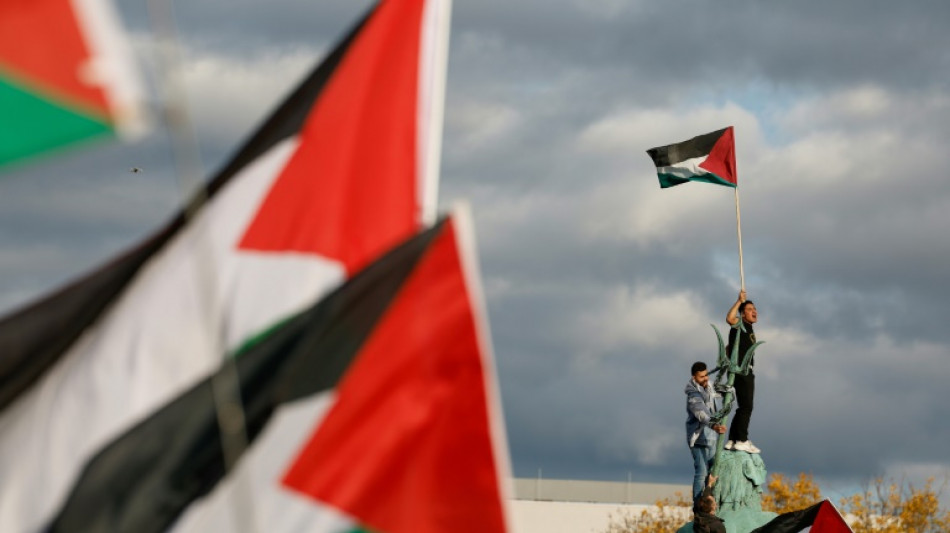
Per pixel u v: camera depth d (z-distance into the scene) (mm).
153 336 12078
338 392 10438
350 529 10305
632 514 65312
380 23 13797
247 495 10453
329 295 10539
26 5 7812
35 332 12000
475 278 10406
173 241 12477
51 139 7977
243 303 12711
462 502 10320
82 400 11875
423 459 10344
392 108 13695
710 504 34438
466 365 10367
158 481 10562
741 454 38531
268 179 13156
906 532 57531
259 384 10562
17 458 11750
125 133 7582
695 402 37969
